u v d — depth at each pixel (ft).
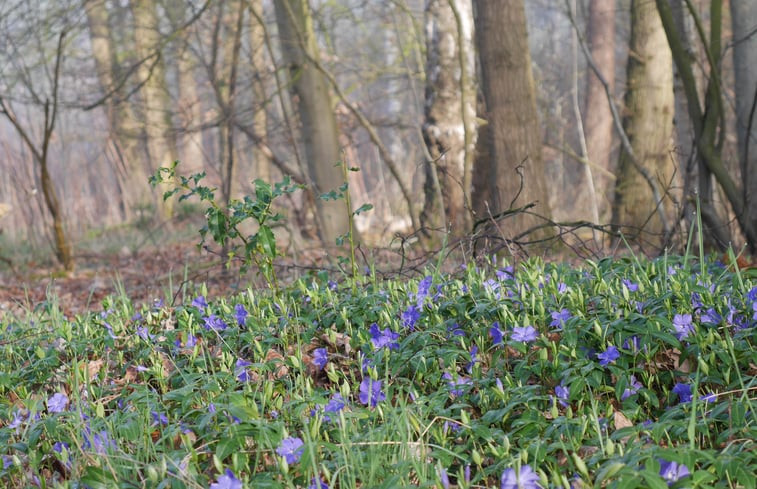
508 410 11.16
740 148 28.78
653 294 14.49
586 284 16.16
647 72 43.96
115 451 10.77
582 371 11.79
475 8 32.58
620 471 8.53
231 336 15.65
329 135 39.91
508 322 13.58
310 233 53.06
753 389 11.66
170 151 73.26
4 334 18.51
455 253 26.02
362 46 59.88
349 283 18.57
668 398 12.37
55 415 11.87
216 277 34.06
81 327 17.42
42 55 49.08
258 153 61.16
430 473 9.96
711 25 27.84
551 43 80.69
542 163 32.37
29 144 45.11
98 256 51.62
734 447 9.79
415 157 59.98
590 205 52.70
